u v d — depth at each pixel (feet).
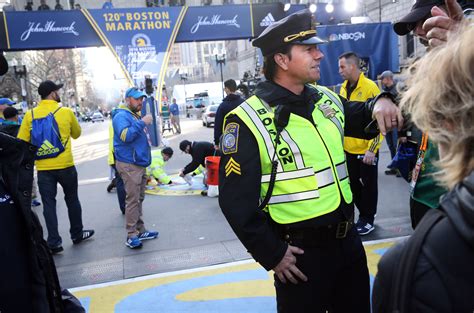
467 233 2.49
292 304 6.35
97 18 44.24
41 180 16.06
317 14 46.83
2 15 42.29
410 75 3.41
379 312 3.00
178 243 16.25
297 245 6.21
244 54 147.43
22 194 6.22
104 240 17.38
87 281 13.38
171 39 45.73
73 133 16.70
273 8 46.50
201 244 15.94
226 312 10.73
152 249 15.84
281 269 6.01
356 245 6.67
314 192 6.15
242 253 14.67
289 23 6.27
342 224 6.28
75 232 17.06
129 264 14.51
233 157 6.19
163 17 45.37
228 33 46.50
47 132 15.80
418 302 2.65
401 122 6.16
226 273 13.08
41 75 155.02
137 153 15.74
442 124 2.91
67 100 209.46
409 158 7.69
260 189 6.22
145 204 22.75
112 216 21.09
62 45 44.06
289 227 6.21
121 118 15.46
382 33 30.78
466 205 2.52
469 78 2.71
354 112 7.11
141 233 17.03
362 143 14.11
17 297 6.15
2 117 23.81
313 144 6.26
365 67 30.99
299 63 6.36
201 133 65.16
